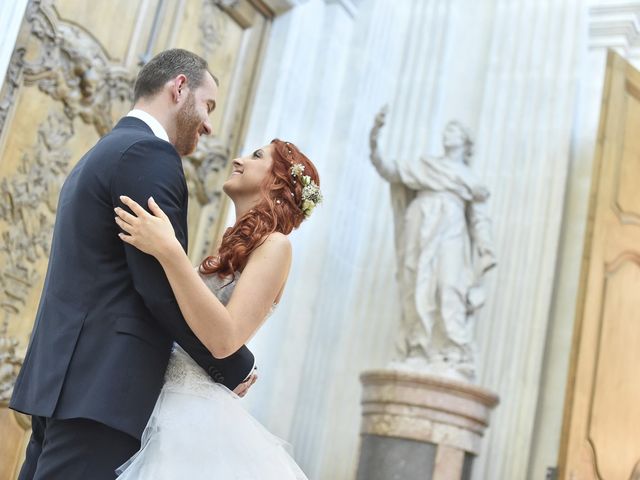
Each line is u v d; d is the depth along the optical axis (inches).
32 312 201.5
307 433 264.8
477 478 246.2
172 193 83.3
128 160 83.2
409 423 219.5
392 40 304.5
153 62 93.4
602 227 248.5
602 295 245.9
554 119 278.5
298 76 280.1
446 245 238.7
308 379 266.4
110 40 220.1
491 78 290.4
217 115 258.4
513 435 250.8
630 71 264.5
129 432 79.6
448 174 242.7
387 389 223.1
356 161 287.3
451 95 299.4
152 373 82.4
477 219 242.1
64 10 206.7
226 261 88.4
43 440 85.8
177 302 80.0
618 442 239.3
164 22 236.8
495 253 247.4
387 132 297.0
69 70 208.1
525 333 259.0
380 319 277.6
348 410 271.3
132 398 80.4
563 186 270.7
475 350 237.8
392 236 285.3
